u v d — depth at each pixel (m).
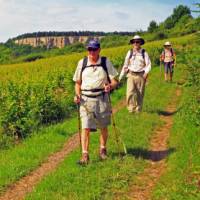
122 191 7.62
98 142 10.68
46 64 47.94
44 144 11.30
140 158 9.27
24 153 10.51
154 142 10.98
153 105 15.73
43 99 15.21
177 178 7.79
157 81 23.44
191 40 11.56
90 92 9.02
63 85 21.75
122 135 11.14
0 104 14.73
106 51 51.97
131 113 14.23
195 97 13.41
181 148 9.57
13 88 17.84
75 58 52.38
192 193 7.15
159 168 8.85
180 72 27.02
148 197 7.40
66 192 7.49
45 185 7.91
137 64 14.11
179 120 12.58
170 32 93.19
